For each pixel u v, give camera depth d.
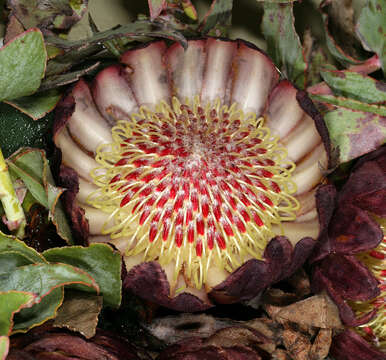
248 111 0.25
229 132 0.25
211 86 0.25
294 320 0.24
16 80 0.23
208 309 0.24
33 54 0.23
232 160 0.24
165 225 0.24
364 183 0.25
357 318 0.24
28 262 0.22
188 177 0.24
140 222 0.24
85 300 0.23
